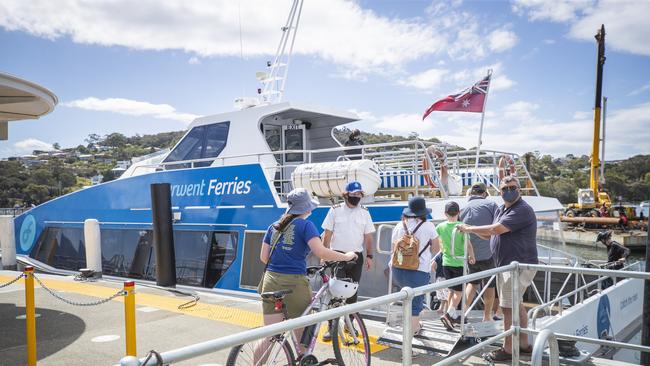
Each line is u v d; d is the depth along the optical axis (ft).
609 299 29.12
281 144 39.06
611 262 37.63
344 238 19.81
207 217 32.12
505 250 17.44
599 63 134.72
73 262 41.42
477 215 20.72
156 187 31.94
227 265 30.55
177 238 33.53
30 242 45.42
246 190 30.42
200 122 38.27
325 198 29.09
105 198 39.75
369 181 25.86
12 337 21.84
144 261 35.99
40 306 27.55
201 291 30.99
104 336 21.88
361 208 20.33
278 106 34.86
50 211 44.24
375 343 19.95
